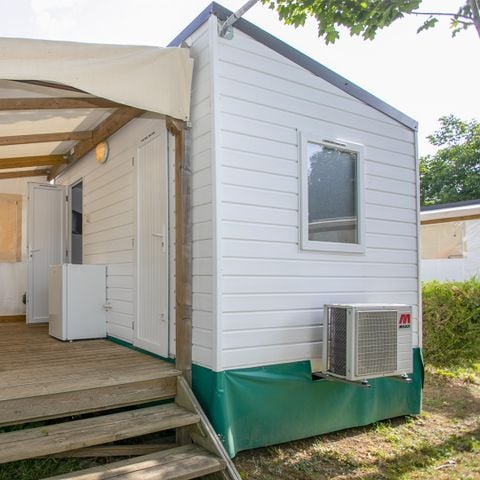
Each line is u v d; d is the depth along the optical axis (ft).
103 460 9.63
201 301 10.60
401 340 11.57
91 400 9.52
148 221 14.03
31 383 9.58
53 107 11.23
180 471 8.35
